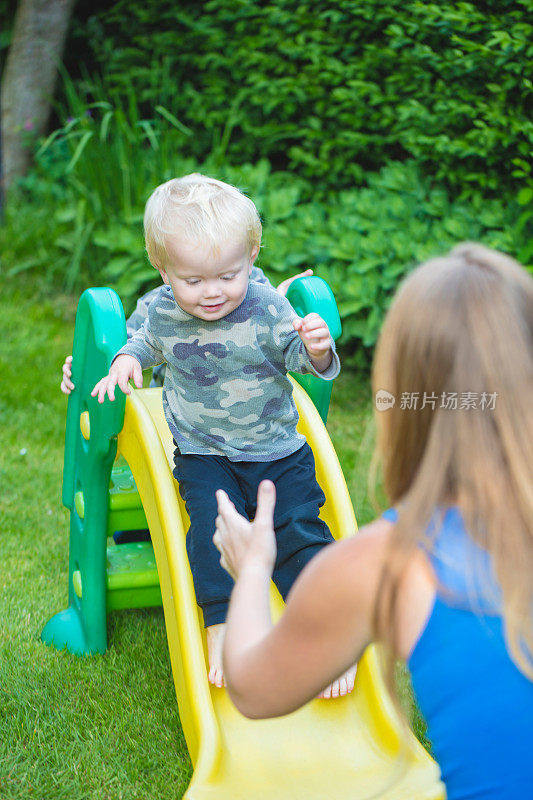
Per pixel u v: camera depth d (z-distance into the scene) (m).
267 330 2.06
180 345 2.08
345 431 4.27
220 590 1.99
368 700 1.99
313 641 1.12
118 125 5.43
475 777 1.09
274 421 2.18
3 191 5.91
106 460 2.40
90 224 5.28
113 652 2.65
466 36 4.34
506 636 1.06
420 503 1.07
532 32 3.96
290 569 2.06
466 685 1.07
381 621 1.09
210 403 2.13
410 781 1.76
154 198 2.01
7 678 2.49
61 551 3.29
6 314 5.20
